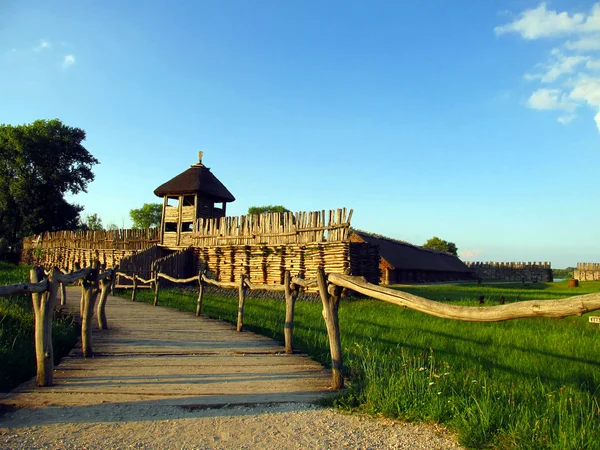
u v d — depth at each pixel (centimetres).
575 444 399
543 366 779
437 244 8438
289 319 892
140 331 1112
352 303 1786
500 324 1245
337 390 617
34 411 518
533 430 430
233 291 2397
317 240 2206
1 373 666
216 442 435
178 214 3059
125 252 3161
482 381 641
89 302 827
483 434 438
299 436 453
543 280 6594
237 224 2678
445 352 883
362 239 3900
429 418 496
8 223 5619
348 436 454
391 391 547
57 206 5778
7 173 5416
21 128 5353
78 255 3684
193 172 3122
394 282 3975
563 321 1324
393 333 1068
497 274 6731
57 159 5622
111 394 587
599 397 598
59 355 862
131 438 441
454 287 3089
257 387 628
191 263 2880
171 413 517
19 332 934
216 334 1096
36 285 605
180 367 747
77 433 451
